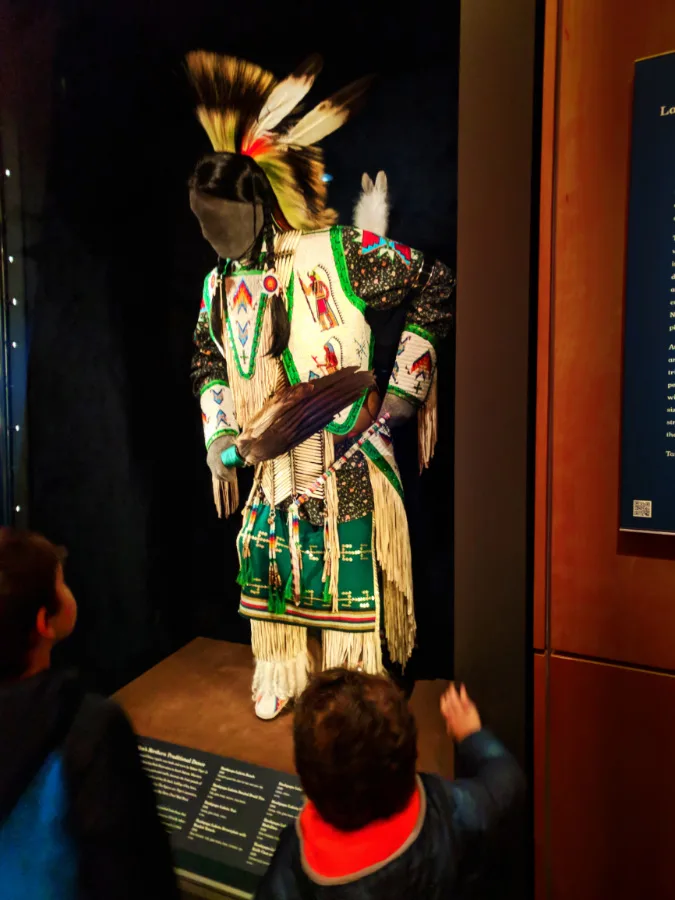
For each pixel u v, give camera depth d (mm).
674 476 972
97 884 801
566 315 1031
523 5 999
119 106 1881
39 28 1675
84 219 1855
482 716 1152
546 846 1156
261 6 1663
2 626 870
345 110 1691
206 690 1988
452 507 1793
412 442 1803
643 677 1053
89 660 1967
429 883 809
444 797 898
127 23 1765
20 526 1750
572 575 1076
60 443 1848
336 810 792
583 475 1049
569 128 999
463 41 1040
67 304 1835
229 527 2193
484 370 1082
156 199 2023
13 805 811
